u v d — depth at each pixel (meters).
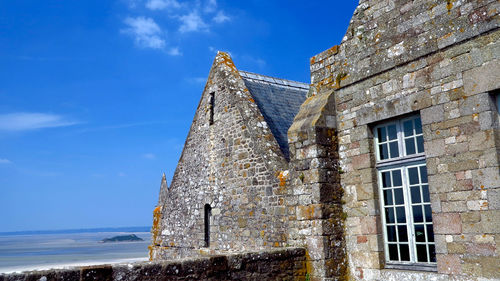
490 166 5.62
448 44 6.23
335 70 8.23
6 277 5.16
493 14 5.73
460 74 6.08
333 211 7.69
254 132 10.71
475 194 5.77
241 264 7.00
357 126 7.65
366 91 7.52
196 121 13.50
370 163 7.37
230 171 11.45
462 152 5.96
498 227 5.47
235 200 11.09
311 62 8.84
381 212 7.28
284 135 11.38
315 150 7.76
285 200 9.44
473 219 5.76
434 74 6.43
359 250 7.43
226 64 12.62
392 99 7.03
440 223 6.15
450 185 6.07
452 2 6.27
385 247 7.17
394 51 7.06
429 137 6.40
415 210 6.76
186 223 13.38
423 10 6.68
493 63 5.69
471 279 5.71
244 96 11.61
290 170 8.33
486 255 5.57
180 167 14.22
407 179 6.91
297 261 7.66
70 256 53.19
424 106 6.51
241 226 10.73
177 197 14.13
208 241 12.46
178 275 6.35
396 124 7.18
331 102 8.13
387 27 7.25
